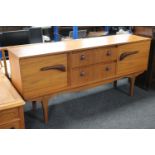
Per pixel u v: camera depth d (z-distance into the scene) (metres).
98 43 2.30
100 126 2.25
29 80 1.89
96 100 2.76
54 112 2.49
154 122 2.33
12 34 2.78
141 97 2.84
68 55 2.04
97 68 2.28
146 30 2.86
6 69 2.22
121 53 2.41
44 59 1.91
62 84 2.10
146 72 2.97
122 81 3.31
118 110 2.54
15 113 1.69
